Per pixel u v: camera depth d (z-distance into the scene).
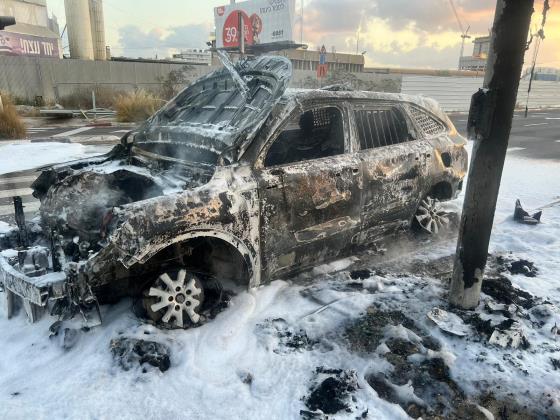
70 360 2.99
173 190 3.51
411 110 4.93
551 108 37.91
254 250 3.52
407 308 3.71
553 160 11.07
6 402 2.58
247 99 3.95
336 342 3.24
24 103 22.09
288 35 21.17
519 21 2.99
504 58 3.08
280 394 2.72
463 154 5.43
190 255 3.70
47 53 28.64
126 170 4.11
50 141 12.36
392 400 2.72
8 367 2.93
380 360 3.05
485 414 2.62
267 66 4.14
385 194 4.42
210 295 3.66
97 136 13.97
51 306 3.41
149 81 24.88
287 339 3.27
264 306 3.66
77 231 3.81
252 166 3.48
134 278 3.61
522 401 2.72
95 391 2.68
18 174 8.51
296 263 3.91
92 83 23.62
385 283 4.14
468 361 3.06
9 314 3.46
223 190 3.28
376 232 4.53
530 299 3.91
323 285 4.09
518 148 13.24
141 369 2.88
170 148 4.25
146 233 2.92
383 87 27.05
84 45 30.31
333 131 4.25
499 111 3.17
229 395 2.70
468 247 3.51
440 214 5.37
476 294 3.62
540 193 7.70
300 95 3.84
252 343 3.20
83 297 2.95
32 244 3.91
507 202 7.08
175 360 2.99
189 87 4.89
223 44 24.34
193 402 2.64
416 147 4.78
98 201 4.06
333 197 3.92
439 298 3.87
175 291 3.29
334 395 2.71
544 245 5.29
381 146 4.51
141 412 2.55
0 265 3.33
